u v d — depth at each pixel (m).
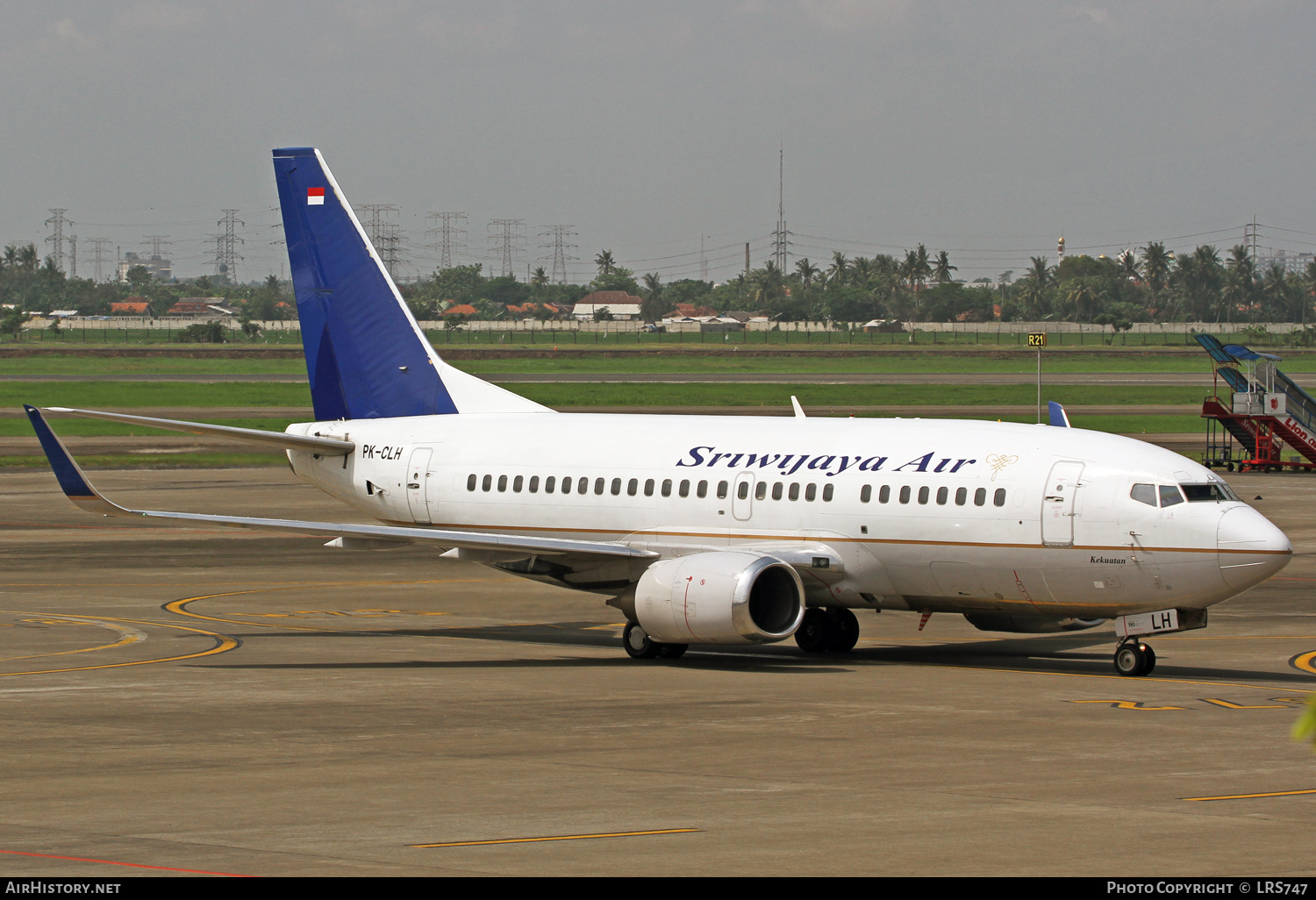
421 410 146.62
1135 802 67.06
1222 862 56.62
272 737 83.50
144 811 65.31
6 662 112.00
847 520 116.81
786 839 60.19
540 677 107.25
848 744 81.44
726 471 123.56
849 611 123.12
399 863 56.34
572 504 130.62
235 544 197.38
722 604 109.06
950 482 113.38
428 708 93.56
